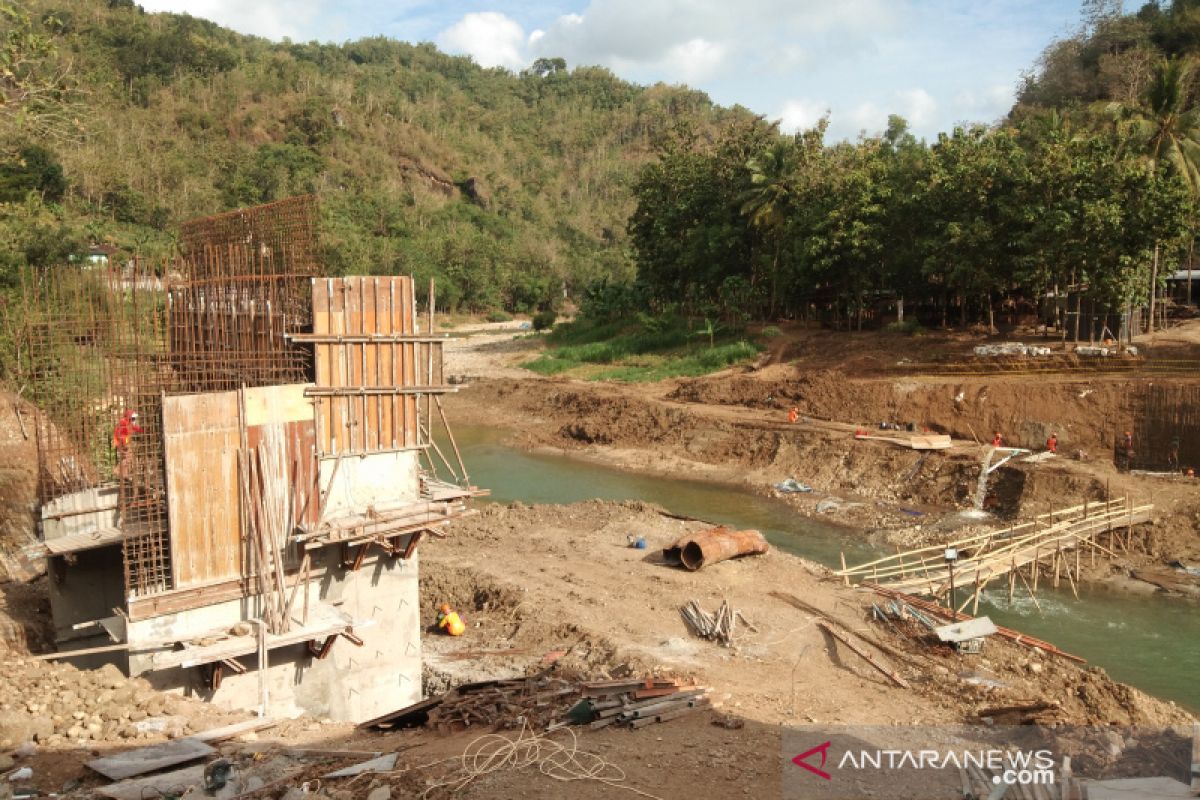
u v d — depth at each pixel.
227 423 15.58
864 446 37.19
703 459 41.44
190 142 117.12
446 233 128.25
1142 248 37.59
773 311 60.34
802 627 21.31
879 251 48.06
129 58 131.38
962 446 36.31
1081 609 23.91
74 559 17.30
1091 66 75.56
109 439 20.28
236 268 19.47
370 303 16.84
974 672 18.72
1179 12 73.62
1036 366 39.34
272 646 15.23
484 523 30.42
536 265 131.38
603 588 23.97
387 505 17.31
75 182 81.75
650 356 60.84
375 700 17.89
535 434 48.50
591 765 11.80
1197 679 19.97
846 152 58.47
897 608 21.62
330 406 16.58
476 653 20.78
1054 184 39.72
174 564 15.22
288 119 139.25
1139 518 27.88
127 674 15.95
